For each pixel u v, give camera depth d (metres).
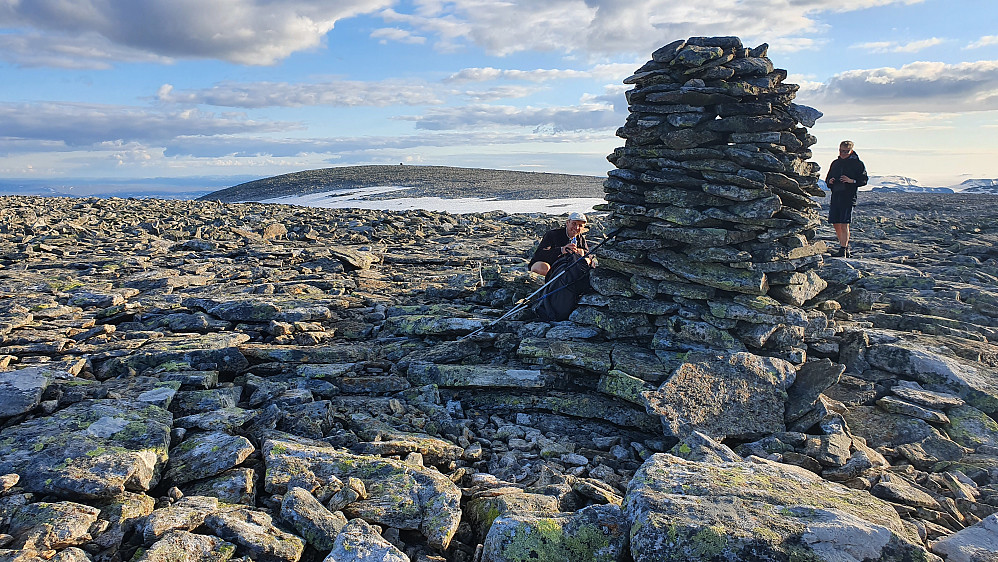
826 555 3.77
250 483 4.71
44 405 5.63
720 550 3.82
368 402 6.77
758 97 7.52
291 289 10.77
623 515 4.34
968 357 7.79
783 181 7.40
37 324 8.40
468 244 17.34
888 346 7.58
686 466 4.93
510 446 6.19
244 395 6.82
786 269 7.49
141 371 7.03
